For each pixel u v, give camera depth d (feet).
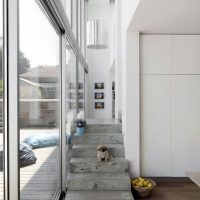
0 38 5.54
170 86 13.85
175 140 13.87
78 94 20.94
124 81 14.66
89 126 16.37
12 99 5.66
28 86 7.38
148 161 13.83
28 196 7.57
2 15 5.53
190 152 13.87
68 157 14.35
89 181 11.93
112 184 11.93
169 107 13.87
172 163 13.87
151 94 13.83
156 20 11.46
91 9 32.27
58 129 12.16
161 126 13.84
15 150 5.70
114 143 15.31
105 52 31.91
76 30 19.21
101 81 31.91
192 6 9.64
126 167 13.01
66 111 13.12
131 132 13.52
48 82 10.36
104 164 13.01
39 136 8.91
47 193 10.21
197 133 13.89
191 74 13.87
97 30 19.60
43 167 9.49
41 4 8.39
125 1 14.14
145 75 13.83
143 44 13.78
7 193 5.69
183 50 13.84
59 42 12.13
